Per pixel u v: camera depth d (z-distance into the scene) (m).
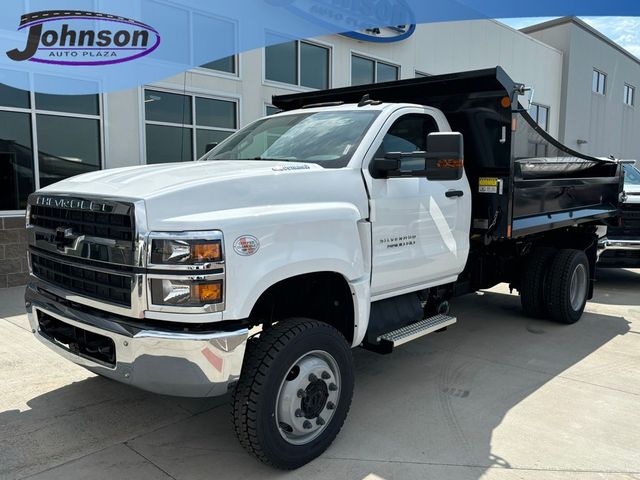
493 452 3.52
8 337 5.62
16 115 8.33
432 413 4.09
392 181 4.08
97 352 3.25
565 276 6.29
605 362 5.24
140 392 4.38
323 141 4.16
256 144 4.50
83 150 9.06
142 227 2.84
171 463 3.35
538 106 22.89
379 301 4.27
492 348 5.64
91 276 3.18
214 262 2.84
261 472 3.27
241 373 3.11
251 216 3.04
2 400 4.18
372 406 4.20
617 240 8.72
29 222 3.74
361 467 3.33
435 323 4.59
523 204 5.39
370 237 3.85
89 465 3.31
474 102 5.02
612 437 3.73
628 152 31.27
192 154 10.63
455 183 4.79
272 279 3.11
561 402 4.30
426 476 3.23
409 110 4.48
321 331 3.34
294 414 3.23
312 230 3.35
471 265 5.79
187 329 2.88
